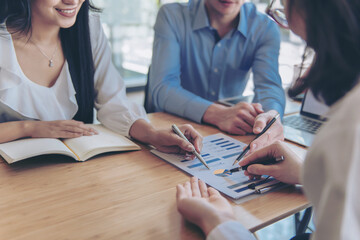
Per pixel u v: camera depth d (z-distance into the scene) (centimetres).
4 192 80
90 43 128
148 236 65
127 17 452
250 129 124
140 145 112
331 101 49
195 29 172
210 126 134
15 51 117
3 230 66
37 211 73
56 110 127
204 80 183
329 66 46
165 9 173
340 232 36
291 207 77
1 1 107
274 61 164
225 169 94
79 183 85
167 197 80
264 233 180
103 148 101
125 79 476
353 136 36
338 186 36
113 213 73
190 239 65
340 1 43
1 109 120
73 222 69
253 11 174
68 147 103
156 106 164
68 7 110
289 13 51
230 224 60
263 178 88
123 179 88
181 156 102
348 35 43
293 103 163
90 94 134
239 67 179
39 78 124
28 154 92
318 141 40
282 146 87
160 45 168
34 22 115
